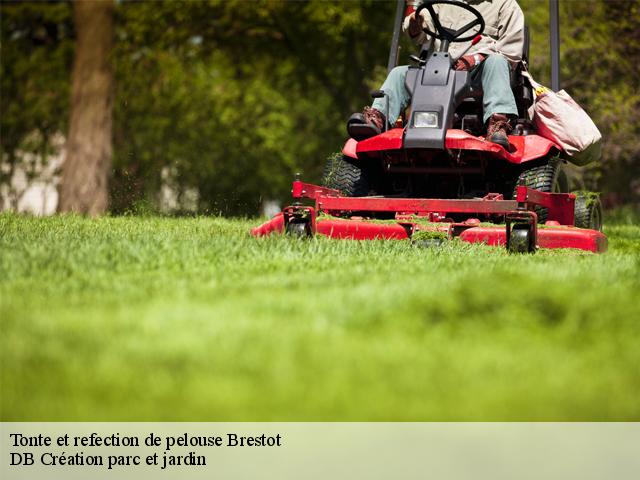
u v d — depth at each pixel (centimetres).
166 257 841
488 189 1334
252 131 4825
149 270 790
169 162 4488
